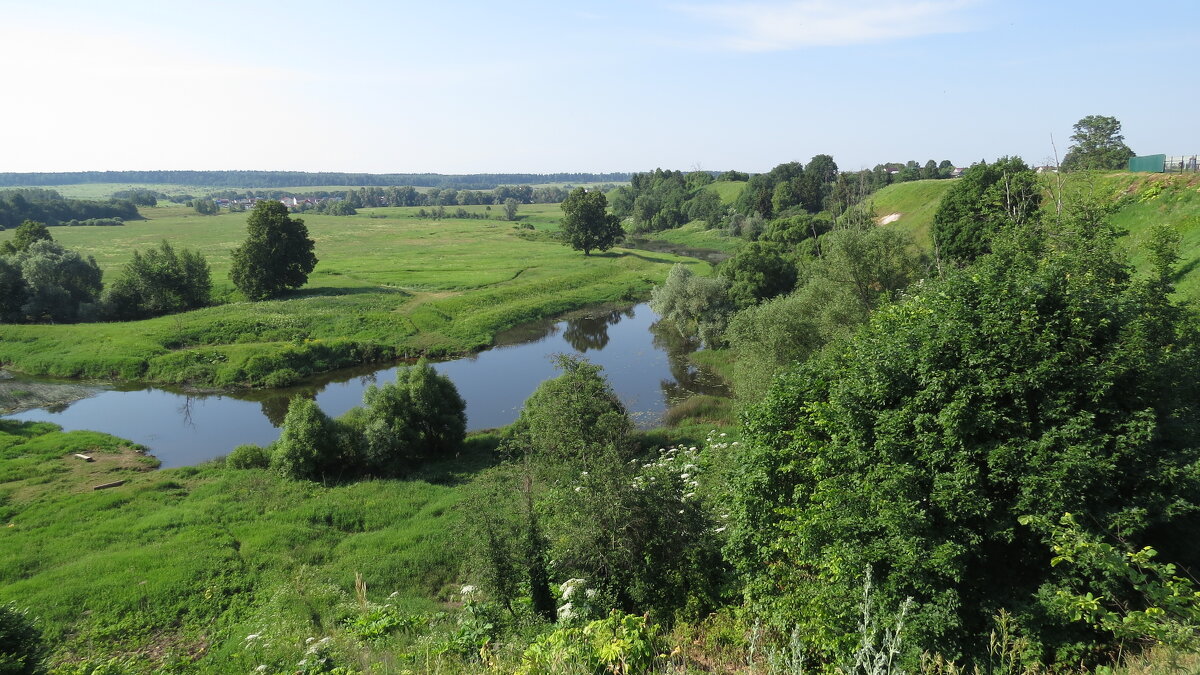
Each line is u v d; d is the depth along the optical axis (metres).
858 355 13.91
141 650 16.03
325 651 13.77
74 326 58.38
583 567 15.30
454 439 32.31
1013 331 11.20
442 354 56.41
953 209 47.50
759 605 12.86
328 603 17.73
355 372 52.53
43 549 21.27
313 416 28.67
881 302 20.19
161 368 49.69
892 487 10.95
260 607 17.80
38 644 12.39
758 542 13.70
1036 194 36.38
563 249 116.06
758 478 13.80
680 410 38.53
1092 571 9.72
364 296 71.06
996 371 10.98
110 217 168.00
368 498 25.95
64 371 49.78
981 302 12.12
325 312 63.97
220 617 17.55
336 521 24.05
